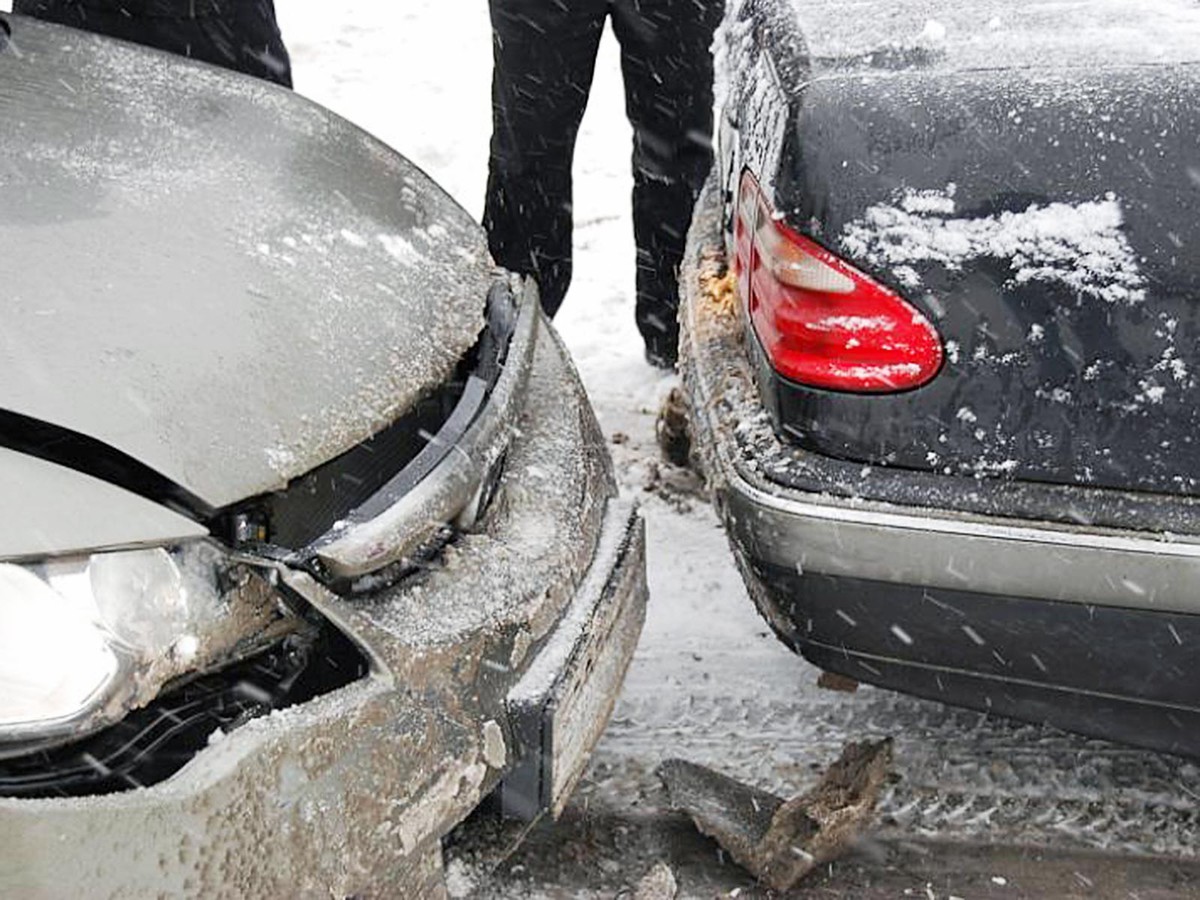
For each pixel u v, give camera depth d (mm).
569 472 2084
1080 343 1910
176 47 3641
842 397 1991
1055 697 2062
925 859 2291
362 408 1812
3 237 1820
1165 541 1905
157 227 1923
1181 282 1874
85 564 1497
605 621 1985
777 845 2219
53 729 1451
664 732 2582
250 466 1653
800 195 1988
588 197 5074
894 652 2068
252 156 2199
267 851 1542
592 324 4293
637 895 2119
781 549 2041
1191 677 1993
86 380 1646
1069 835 2340
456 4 6543
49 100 2199
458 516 1872
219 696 1653
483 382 2004
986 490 1961
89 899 1439
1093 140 1893
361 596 1697
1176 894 2229
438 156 5410
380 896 1682
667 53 3605
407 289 2064
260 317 1834
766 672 2752
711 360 2424
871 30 2156
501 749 1808
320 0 6508
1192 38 1995
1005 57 2002
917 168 1938
